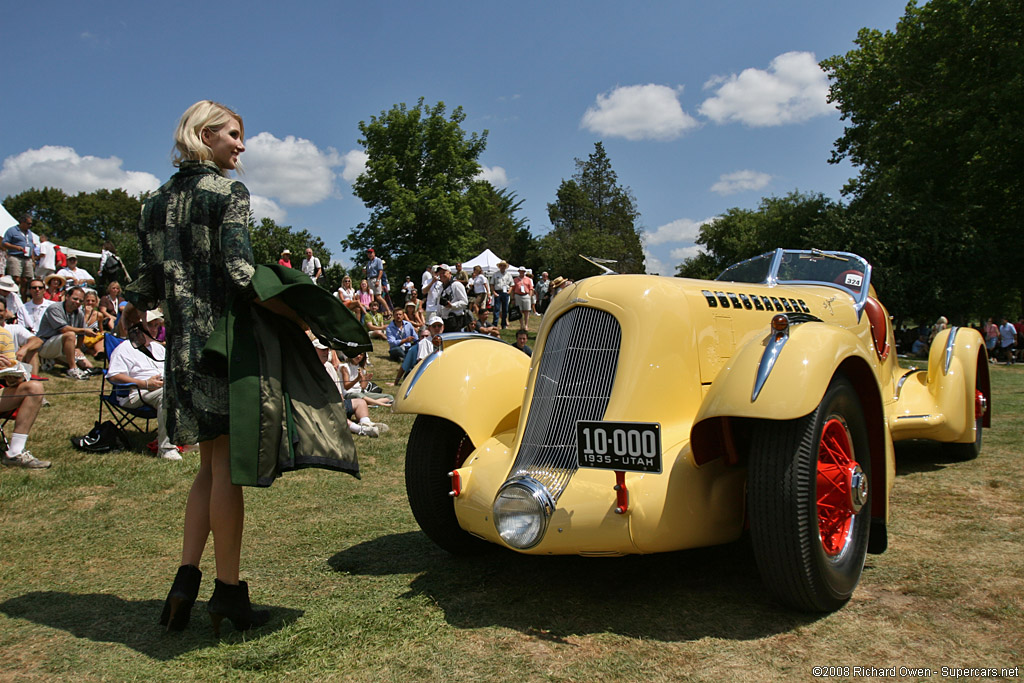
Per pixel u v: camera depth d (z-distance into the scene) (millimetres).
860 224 24750
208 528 2545
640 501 2457
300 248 56781
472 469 2889
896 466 4840
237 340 2340
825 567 2426
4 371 5023
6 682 2146
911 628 2381
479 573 3086
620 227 73000
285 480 4906
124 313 2641
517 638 2404
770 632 2393
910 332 23844
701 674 2113
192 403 2334
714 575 2953
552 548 2520
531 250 60844
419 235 39312
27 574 3127
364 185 39469
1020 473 4543
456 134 39469
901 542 3246
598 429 2514
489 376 3246
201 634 2488
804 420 2449
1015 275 25172
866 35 30469
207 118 2521
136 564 3258
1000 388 9859
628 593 2789
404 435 6688
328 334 2463
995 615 2455
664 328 2807
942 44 24656
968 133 22969
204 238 2393
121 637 2467
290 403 2393
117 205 72438
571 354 2867
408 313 15125
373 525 3854
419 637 2428
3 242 11367
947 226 24016
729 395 2414
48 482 4703
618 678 2105
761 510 2410
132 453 5648
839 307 4008
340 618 2594
